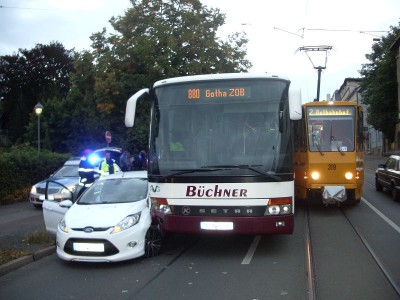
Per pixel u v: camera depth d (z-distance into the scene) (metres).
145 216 8.12
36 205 15.01
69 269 7.54
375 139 65.81
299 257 8.00
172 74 22.27
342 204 15.00
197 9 24.17
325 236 9.84
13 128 43.03
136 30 23.22
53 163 19.23
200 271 7.20
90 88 24.28
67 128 34.59
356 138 13.34
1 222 12.06
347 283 6.46
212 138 7.95
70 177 15.76
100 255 7.49
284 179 7.62
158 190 7.98
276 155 7.71
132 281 6.72
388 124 48.88
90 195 9.07
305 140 13.48
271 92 8.02
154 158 8.15
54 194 14.13
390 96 47.12
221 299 5.82
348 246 8.85
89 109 25.67
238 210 7.55
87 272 7.31
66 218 8.04
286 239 9.48
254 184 7.55
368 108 51.19
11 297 6.11
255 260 7.85
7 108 46.41
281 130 7.82
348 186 13.23
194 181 7.73
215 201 7.64
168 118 8.22
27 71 46.25
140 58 22.28
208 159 7.84
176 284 6.52
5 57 46.41
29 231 10.62
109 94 22.48
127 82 22.19
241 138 7.87
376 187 19.19
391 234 9.98
